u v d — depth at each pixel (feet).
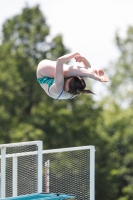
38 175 104.88
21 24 338.75
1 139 295.28
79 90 81.15
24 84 319.06
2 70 321.52
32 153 105.91
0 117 298.76
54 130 295.28
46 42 333.01
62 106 310.65
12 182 107.45
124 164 300.81
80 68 80.74
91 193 111.14
